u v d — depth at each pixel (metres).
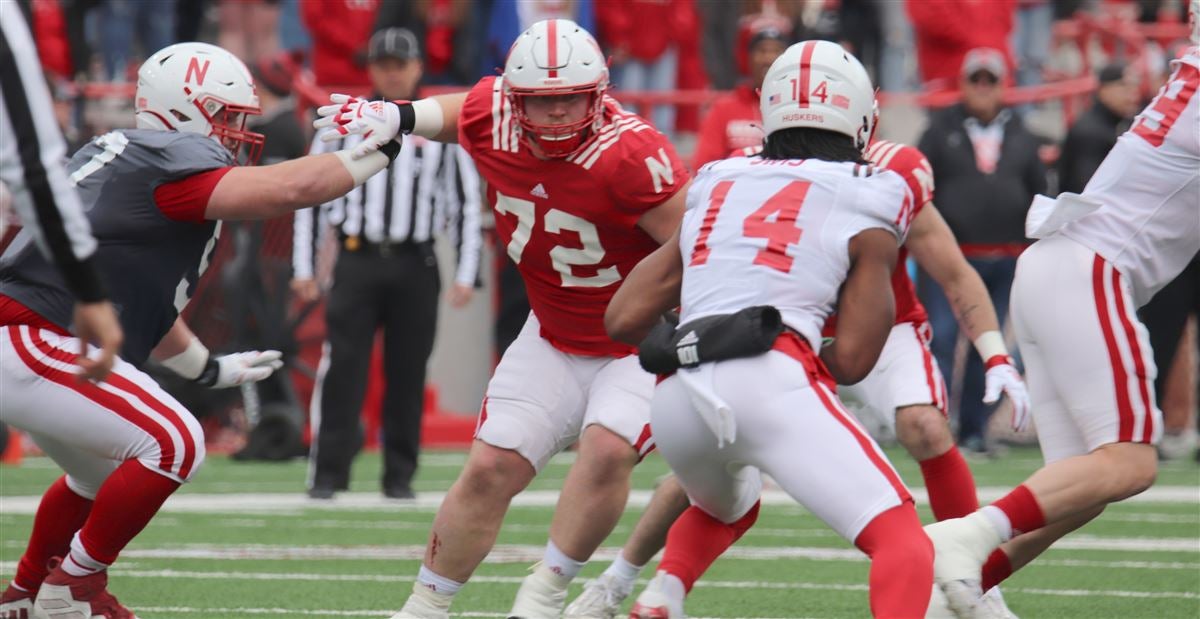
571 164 18.20
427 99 19.08
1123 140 19.42
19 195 15.03
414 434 36.78
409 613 18.81
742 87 35.44
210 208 18.03
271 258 43.69
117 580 24.41
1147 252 19.17
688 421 16.11
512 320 48.69
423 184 35.62
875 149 21.55
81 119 49.66
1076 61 58.72
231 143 19.31
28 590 19.20
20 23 14.97
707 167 16.97
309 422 46.44
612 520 18.58
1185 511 34.72
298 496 37.38
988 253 43.69
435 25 47.47
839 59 16.69
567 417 19.06
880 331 16.16
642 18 50.16
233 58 19.20
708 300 16.17
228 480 40.81
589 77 17.70
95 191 18.03
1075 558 27.45
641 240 18.61
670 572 17.11
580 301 18.80
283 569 25.75
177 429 18.06
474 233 36.53
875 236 16.09
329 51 47.88
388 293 35.84
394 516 33.34
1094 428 18.78
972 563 17.66
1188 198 19.12
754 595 23.31
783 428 15.59
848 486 15.38
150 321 18.53
